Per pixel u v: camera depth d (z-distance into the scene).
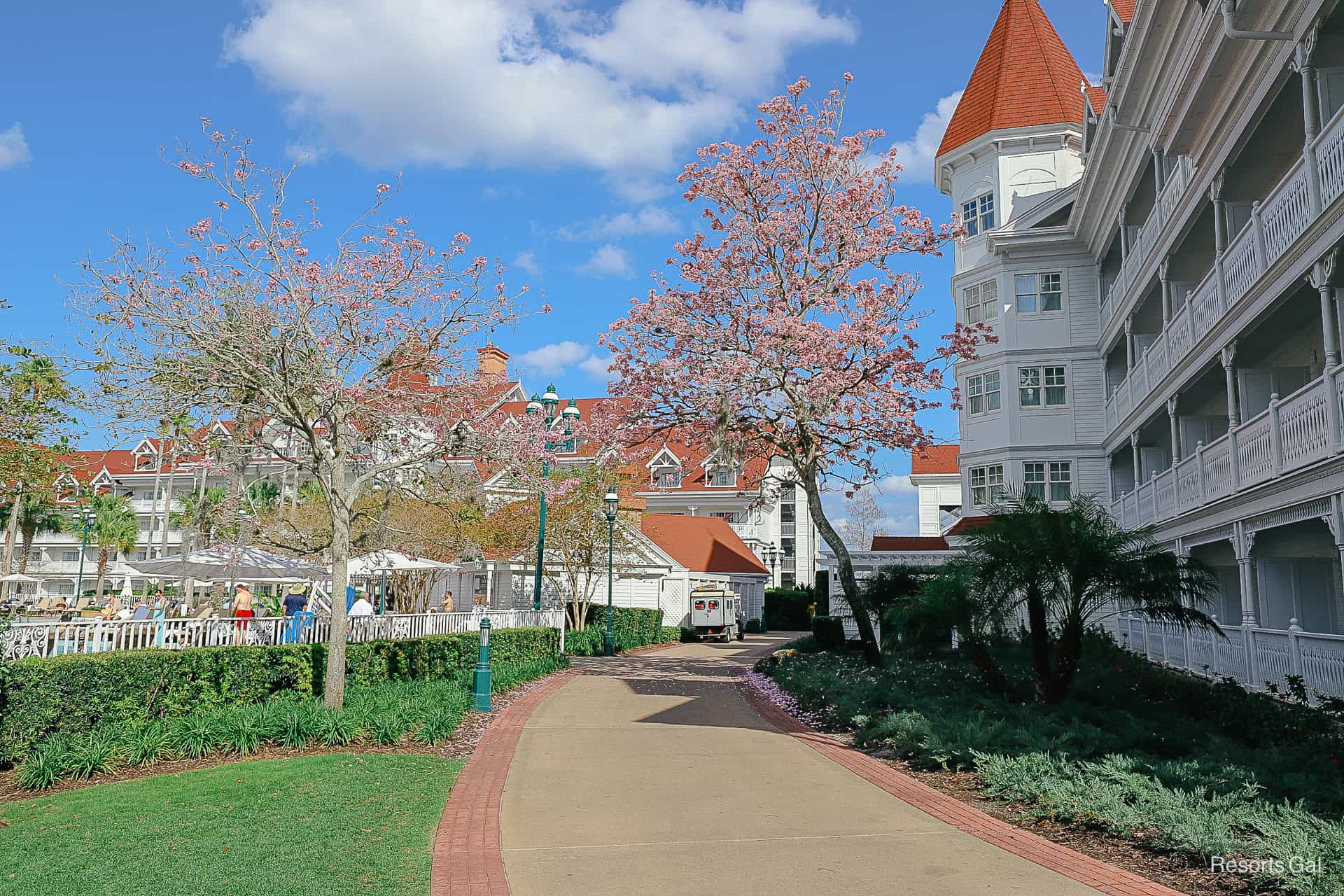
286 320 12.74
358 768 9.94
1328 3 11.78
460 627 21.09
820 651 26.02
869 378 20.97
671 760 10.86
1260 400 18.34
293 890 5.91
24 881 6.09
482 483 15.74
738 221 21.48
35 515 51.88
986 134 29.12
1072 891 6.00
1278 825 6.71
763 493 24.52
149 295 12.20
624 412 21.59
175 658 12.02
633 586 44.00
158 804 8.25
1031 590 13.77
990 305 28.38
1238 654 15.05
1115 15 20.30
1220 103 15.64
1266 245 13.98
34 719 10.01
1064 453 26.61
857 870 6.50
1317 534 17.03
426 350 13.79
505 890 6.05
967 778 9.52
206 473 15.18
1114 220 24.19
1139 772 8.93
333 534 13.41
